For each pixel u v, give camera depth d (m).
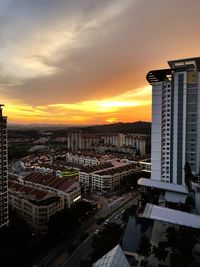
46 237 127.19
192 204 164.38
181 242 107.31
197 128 170.38
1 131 122.12
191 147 173.25
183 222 119.25
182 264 99.12
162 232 126.00
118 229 127.06
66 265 107.69
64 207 163.50
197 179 170.50
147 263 103.38
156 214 127.69
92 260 103.44
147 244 105.88
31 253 116.56
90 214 163.38
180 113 174.25
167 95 178.12
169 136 179.25
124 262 74.25
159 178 184.62
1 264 99.50
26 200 147.25
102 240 113.88
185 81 171.38
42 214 139.62
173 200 164.88
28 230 126.75
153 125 185.00
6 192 127.62
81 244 124.88
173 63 177.38
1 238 111.44
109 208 175.50
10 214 145.38
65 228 131.25
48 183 184.50
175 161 178.12
